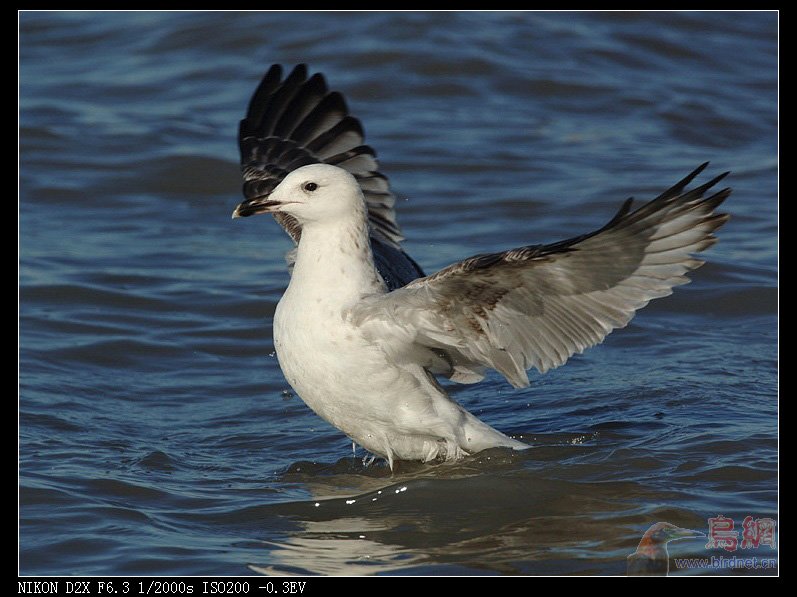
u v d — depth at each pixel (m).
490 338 10.09
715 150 20.97
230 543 9.09
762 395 12.18
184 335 14.48
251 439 11.66
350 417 10.53
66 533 9.24
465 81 23.00
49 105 22.03
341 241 10.23
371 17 24.80
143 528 9.36
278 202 10.19
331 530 9.30
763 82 23.72
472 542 8.99
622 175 19.64
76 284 15.62
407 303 9.90
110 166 19.94
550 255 9.12
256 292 15.66
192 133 21.09
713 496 9.59
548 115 22.20
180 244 17.47
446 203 18.75
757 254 16.55
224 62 23.84
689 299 15.20
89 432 11.67
